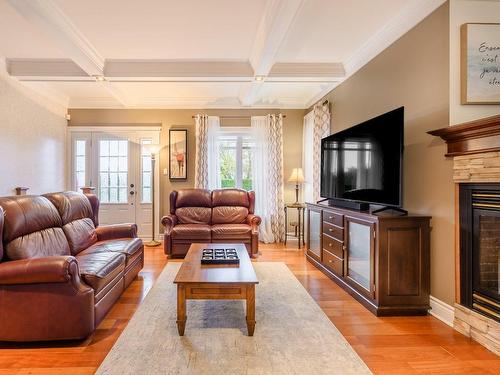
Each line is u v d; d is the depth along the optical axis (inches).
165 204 234.7
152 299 114.7
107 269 98.5
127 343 83.4
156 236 233.8
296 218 235.6
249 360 75.7
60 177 220.8
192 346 82.0
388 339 87.0
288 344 83.3
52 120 209.9
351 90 159.3
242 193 206.7
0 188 160.1
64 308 82.3
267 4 106.8
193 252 121.0
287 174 236.7
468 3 94.4
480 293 85.3
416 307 102.4
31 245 96.7
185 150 232.8
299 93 216.7
